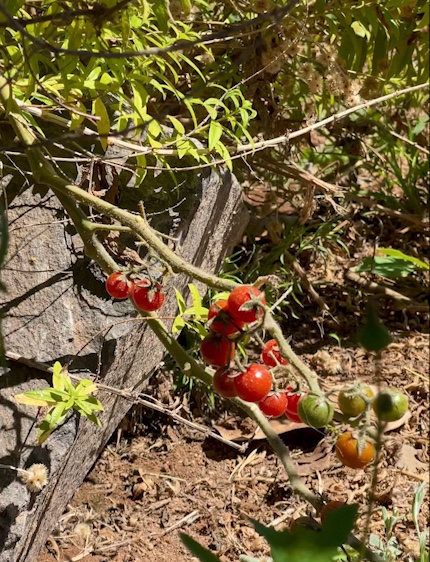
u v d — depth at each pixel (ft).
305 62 3.08
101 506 2.49
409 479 2.65
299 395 1.53
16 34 1.89
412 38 3.02
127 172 2.42
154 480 2.60
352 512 0.96
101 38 1.89
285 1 2.72
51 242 2.23
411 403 2.98
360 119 3.53
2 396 2.05
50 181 1.79
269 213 3.46
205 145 2.72
